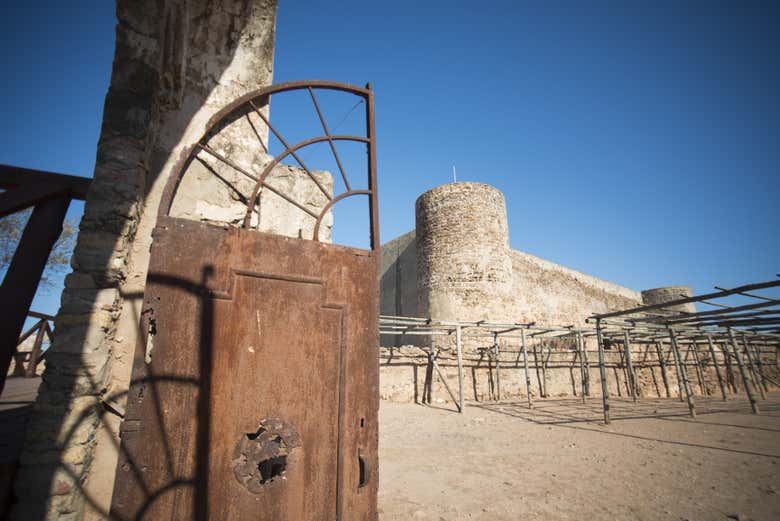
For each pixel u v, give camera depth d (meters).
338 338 2.44
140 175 2.66
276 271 2.36
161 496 1.82
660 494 4.24
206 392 2.02
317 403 2.27
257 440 2.07
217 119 2.60
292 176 3.39
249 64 3.40
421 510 3.70
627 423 9.08
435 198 18.30
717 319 9.91
